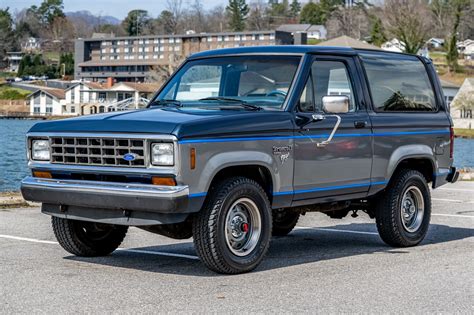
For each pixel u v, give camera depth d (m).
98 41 125.06
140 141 7.93
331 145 9.25
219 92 9.52
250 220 8.56
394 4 96.62
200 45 109.94
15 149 46.84
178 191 7.74
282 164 8.70
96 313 6.73
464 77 118.38
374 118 9.89
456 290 7.79
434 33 132.75
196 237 8.21
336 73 9.60
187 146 7.79
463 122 92.00
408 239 10.48
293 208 9.35
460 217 13.79
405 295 7.55
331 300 7.31
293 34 107.62
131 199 7.92
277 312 6.86
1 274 8.27
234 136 8.20
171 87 9.86
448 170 11.19
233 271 8.37
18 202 14.62
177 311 6.84
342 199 9.58
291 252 10.07
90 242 9.34
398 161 10.19
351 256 9.75
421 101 10.81
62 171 8.50
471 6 139.12
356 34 144.62
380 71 10.24
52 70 161.12
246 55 9.55
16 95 120.88
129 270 8.63
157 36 116.56
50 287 7.68
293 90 9.00
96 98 97.75
